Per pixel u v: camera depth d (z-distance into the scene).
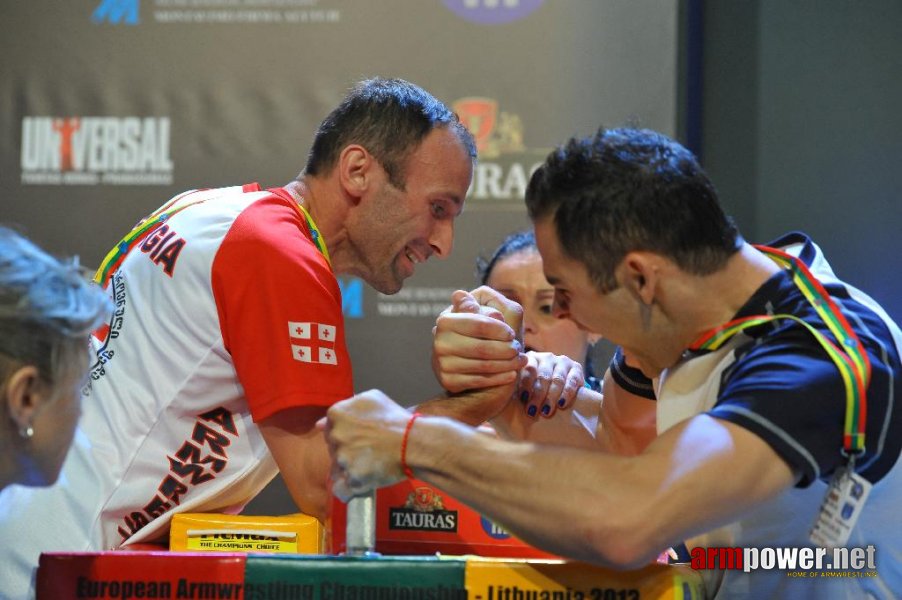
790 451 2.76
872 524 3.13
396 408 3.05
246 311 3.87
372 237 4.46
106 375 4.11
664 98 7.25
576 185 3.09
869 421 2.90
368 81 4.59
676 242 3.04
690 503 2.69
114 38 7.51
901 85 7.71
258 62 7.45
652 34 7.27
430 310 7.30
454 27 7.35
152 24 7.50
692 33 7.83
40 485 2.95
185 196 4.53
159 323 4.05
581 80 7.27
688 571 2.86
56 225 7.46
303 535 3.54
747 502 2.74
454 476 2.89
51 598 2.80
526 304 5.52
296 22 7.43
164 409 4.03
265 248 3.92
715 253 3.08
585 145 3.16
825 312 3.07
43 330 2.74
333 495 3.14
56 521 3.96
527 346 5.52
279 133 7.43
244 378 3.86
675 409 3.17
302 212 4.27
